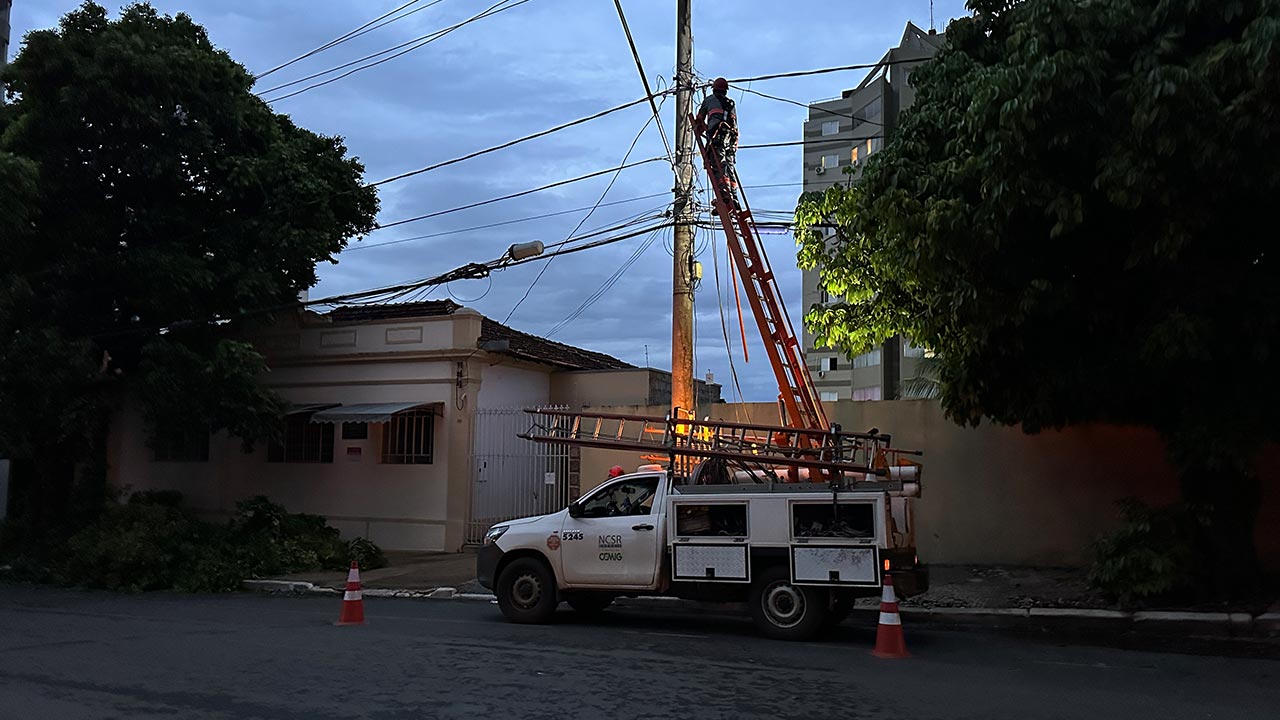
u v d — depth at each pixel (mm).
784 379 12492
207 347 19016
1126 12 8562
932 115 10820
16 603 13914
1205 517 10641
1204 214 8500
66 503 20328
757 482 11180
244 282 18484
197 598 14586
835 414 15391
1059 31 8625
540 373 22109
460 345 19047
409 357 19547
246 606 13367
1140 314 10031
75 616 12188
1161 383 10250
